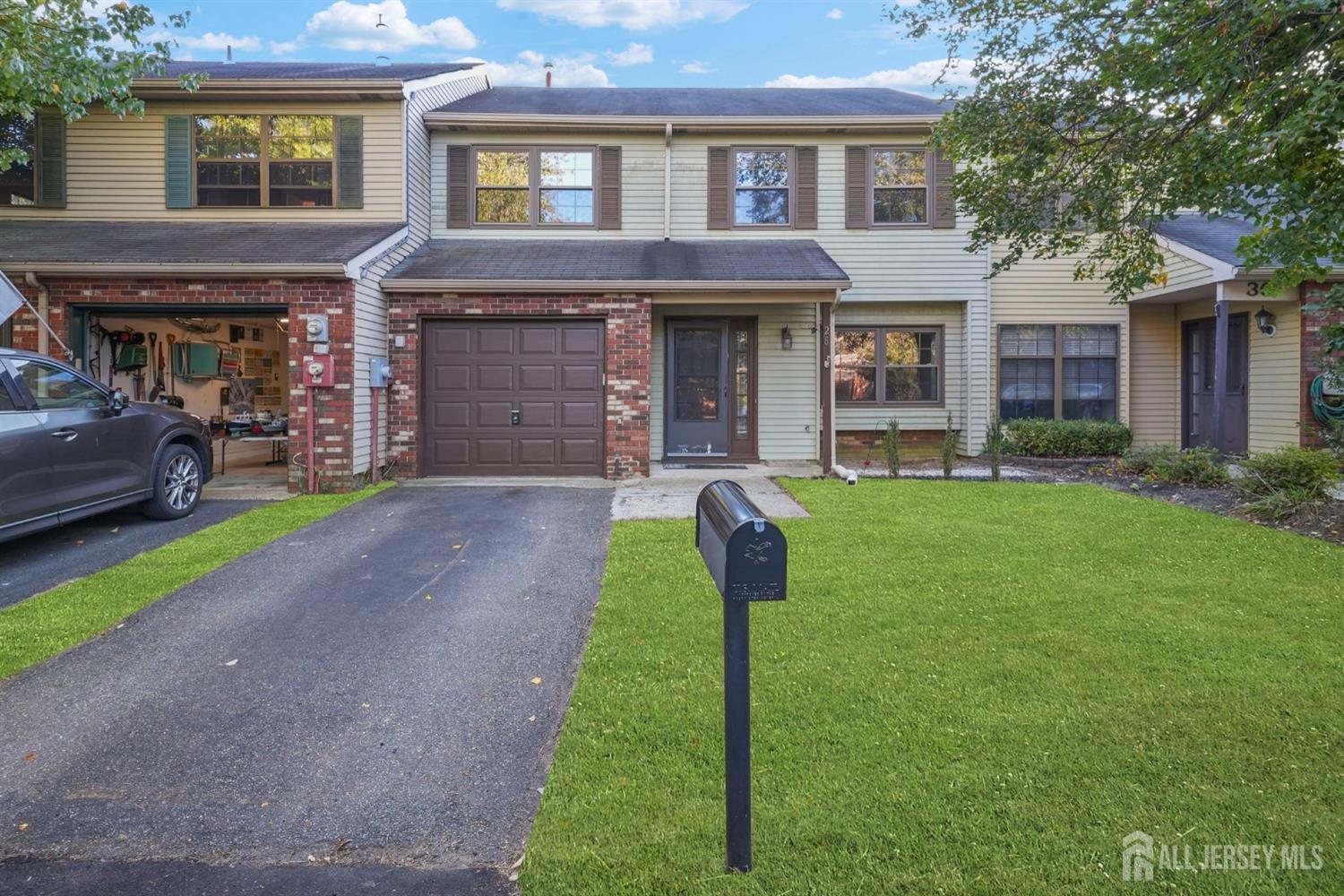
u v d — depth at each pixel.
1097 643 3.88
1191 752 2.80
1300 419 10.10
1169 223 11.96
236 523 6.92
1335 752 2.79
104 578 5.22
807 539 6.14
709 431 11.65
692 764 2.80
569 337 9.86
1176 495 8.53
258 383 14.09
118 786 2.82
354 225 10.53
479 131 11.55
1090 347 12.11
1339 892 2.07
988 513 7.25
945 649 3.84
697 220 11.83
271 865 2.38
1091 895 2.08
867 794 2.57
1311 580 5.00
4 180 10.33
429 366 9.84
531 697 3.53
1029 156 6.88
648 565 5.45
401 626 4.40
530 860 2.30
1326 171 5.18
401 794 2.77
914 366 12.18
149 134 10.47
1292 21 4.91
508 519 7.15
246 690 3.59
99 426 6.17
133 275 8.43
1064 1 6.23
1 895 2.24
